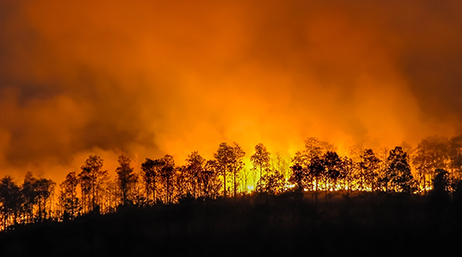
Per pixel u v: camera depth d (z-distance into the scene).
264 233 121.25
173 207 141.38
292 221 126.88
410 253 111.19
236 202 144.25
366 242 115.44
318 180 156.88
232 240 119.69
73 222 140.38
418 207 132.50
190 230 126.00
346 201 141.75
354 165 157.12
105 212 154.50
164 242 120.94
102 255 118.12
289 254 113.56
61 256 118.94
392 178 147.25
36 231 132.50
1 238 133.12
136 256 116.44
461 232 115.12
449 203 128.50
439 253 110.38
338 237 117.75
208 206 140.62
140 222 132.62
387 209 131.62
